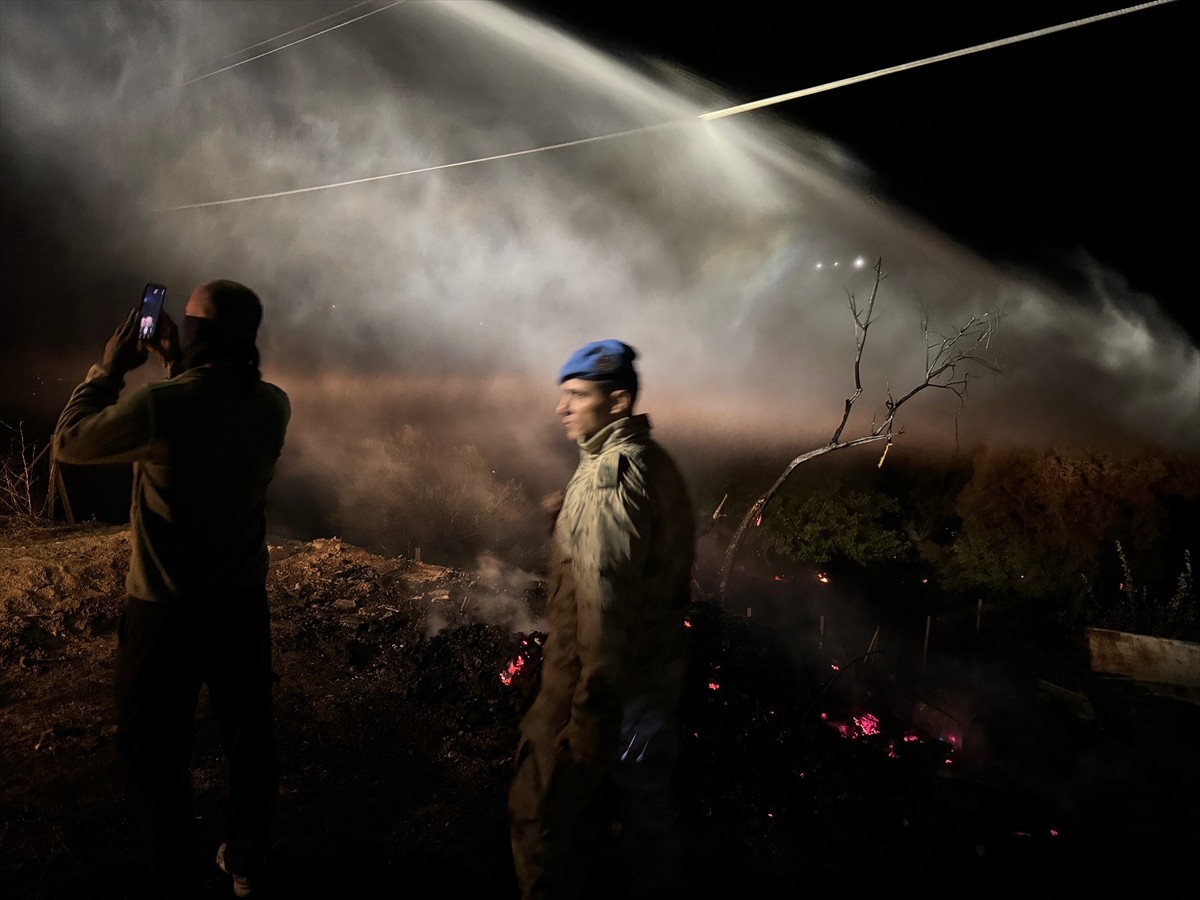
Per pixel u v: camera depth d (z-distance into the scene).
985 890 2.78
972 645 9.09
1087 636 6.42
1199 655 5.87
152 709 2.19
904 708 4.44
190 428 2.08
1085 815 3.60
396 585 5.08
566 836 1.98
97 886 2.54
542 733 2.06
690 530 2.04
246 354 2.21
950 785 3.51
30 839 2.72
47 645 4.01
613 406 1.99
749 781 3.15
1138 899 2.88
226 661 2.30
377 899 2.57
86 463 2.04
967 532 10.27
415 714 3.63
